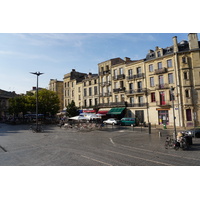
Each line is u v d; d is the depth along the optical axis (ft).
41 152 33.99
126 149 36.35
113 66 123.95
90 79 140.36
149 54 106.73
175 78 90.58
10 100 135.95
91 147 38.78
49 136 57.98
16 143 44.52
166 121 93.61
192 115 84.99
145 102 103.40
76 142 45.70
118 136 57.21
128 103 112.57
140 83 107.76
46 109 131.95
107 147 38.68
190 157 29.30
